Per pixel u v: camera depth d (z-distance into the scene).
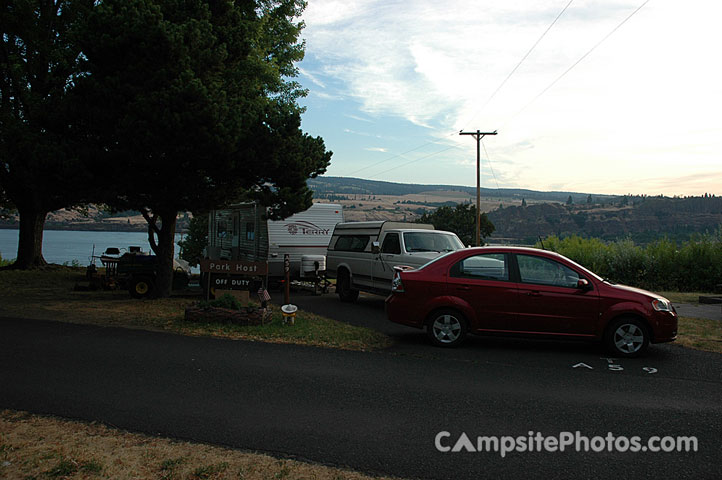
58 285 16.47
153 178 11.70
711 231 21.77
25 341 7.82
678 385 6.14
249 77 14.50
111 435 4.35
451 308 8.15
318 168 13.27
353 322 10.62
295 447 4.17
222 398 5.35
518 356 7.60
